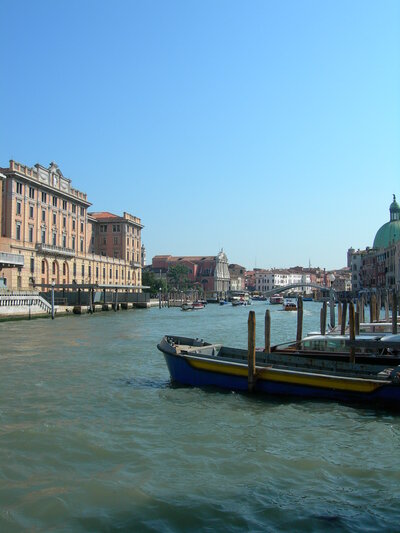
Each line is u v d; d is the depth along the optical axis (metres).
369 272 138.50
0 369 20.17
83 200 85.44
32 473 9.30
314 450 10.65
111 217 103.12
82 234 87.06
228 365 15.80
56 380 17.88
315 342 18.02
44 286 66.31
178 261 175.25
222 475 9.27
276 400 14.84
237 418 13.01
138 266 107.38
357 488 8.76
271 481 9.02
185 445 10.88
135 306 90.75
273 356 16.75
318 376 14.54
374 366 15.12
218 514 7.79
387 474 9.36
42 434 11.45
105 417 13.07
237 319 60.19
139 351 26.12
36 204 70.00
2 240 60.81
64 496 8.34
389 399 13.71
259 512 7.86
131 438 11.31
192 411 13.68
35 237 69.56
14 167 64.06
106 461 9.91
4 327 42.88
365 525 7.48
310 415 13.30
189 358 16.50
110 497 8.33
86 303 69.75
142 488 8.67
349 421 12.78
